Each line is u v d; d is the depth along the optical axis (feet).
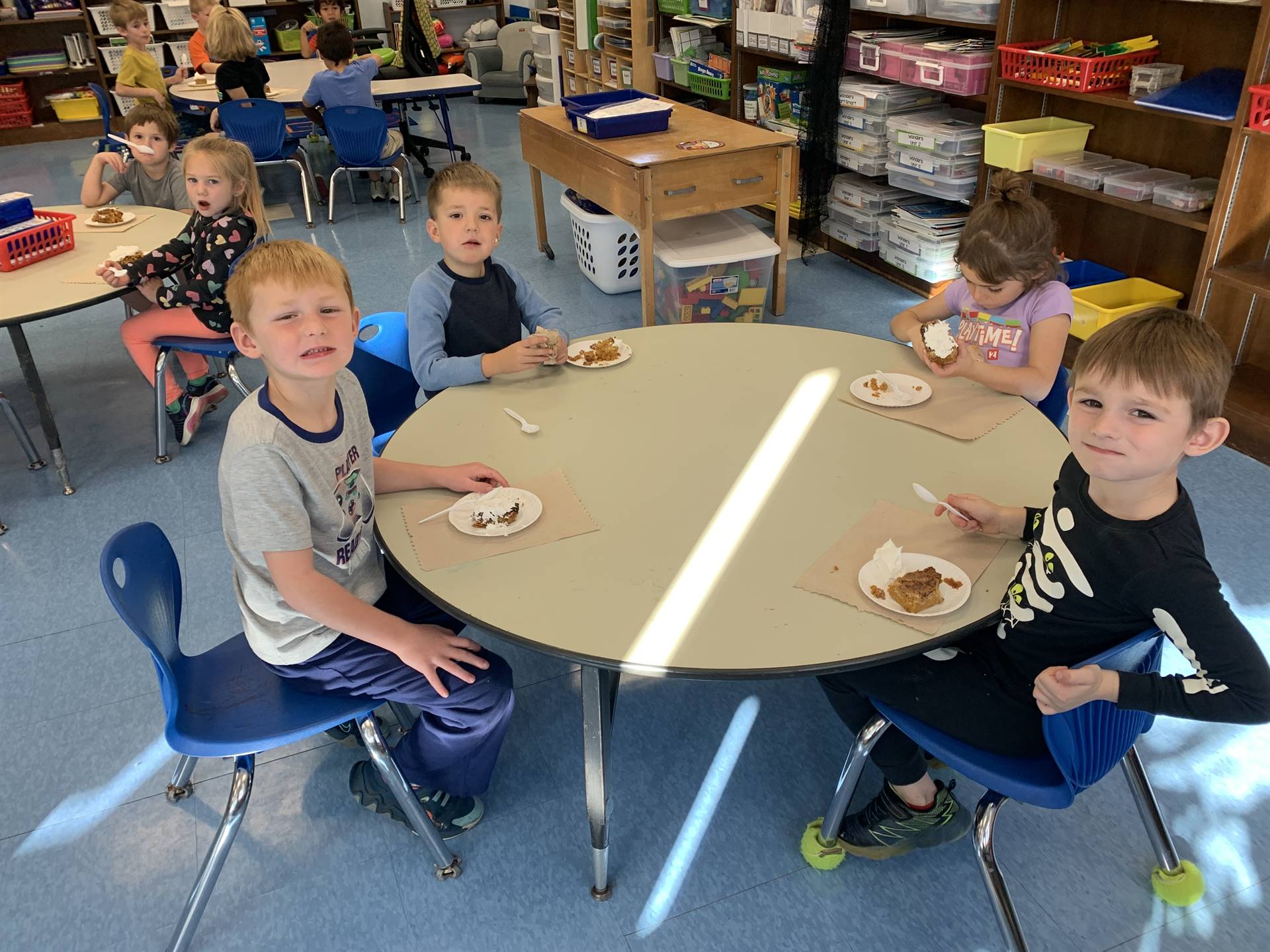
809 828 5.38
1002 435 5.31
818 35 12.64
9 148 24.09
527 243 15.99
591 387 6.09
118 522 8.69
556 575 4.25
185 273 9.35
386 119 16.58
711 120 12.92
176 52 25.68
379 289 14.10
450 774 5.23
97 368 11.72
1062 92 10.12
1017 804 5.59
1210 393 3.38
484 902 5.16
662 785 5.85
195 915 4.80
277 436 4.28
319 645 4.69
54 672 6.93
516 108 26.25
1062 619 3.96
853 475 4.95
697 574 4.23
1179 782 5.67
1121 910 4.97
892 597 4.00
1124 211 10.90
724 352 6.57
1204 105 8.58
